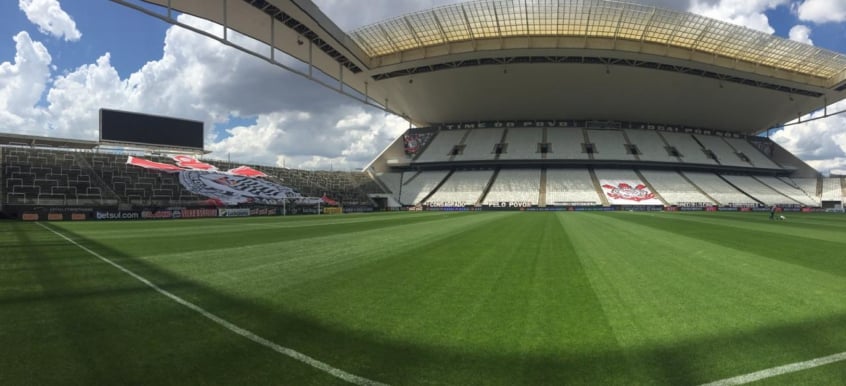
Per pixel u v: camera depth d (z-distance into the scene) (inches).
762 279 275.9
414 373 129.1
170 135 1631.4
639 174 2212.1
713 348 150.5
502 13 1520.7
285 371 130.7
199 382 123.1
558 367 133.3
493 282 267.1
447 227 765.3
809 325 177.5
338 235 606.9
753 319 186.1
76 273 304.8
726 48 1694.1
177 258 378.3
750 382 123.0
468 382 122.4
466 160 2276.1
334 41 1443.2
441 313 196.1
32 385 122.2
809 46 1643.7
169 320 186.7
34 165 1229.7
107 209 1179.3
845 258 368.5
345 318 188.4
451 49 1713.8
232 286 257.4
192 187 1491.1
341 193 2025.1
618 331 169.2
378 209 2090.3
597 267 322.7
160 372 130.6
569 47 1656.0
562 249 433.4
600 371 130.1
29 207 1074.7
